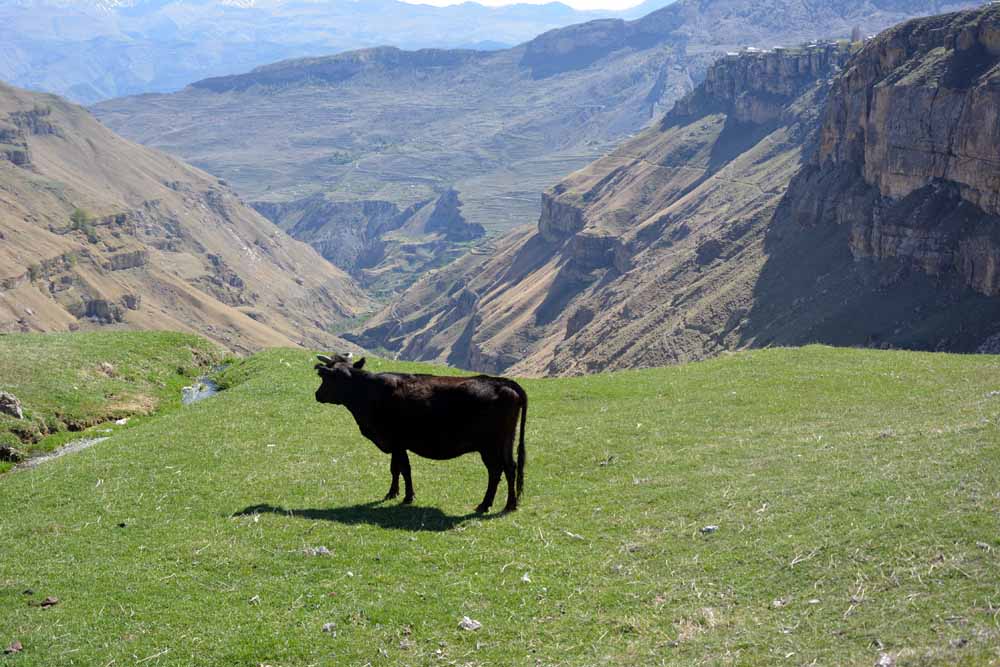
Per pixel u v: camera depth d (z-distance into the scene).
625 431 27.36
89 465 25.28
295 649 14.02
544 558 17.02
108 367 39.09
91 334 45.06
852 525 16.14
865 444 22.11
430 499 21.38
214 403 33.50
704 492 20.00
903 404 28.77
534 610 14.86
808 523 16.75
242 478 23.50
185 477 23.73
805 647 12.41
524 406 19.94
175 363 42.88
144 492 22.59
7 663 13.80
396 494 21.41
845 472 19.58
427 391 19.97
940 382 32.25
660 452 24.52
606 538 17.94
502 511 20.17
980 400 26.69
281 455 25.84
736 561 15.77
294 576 16.64
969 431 21.31
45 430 32.06
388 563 17.16
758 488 19.50
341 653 13.88
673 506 19.33
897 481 17.95
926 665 11.20
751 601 14.25
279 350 44.62
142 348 43.03
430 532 18.77
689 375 37.22
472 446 20.03
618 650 13.23
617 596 15.03
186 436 28.20
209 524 19.80
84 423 33.53
